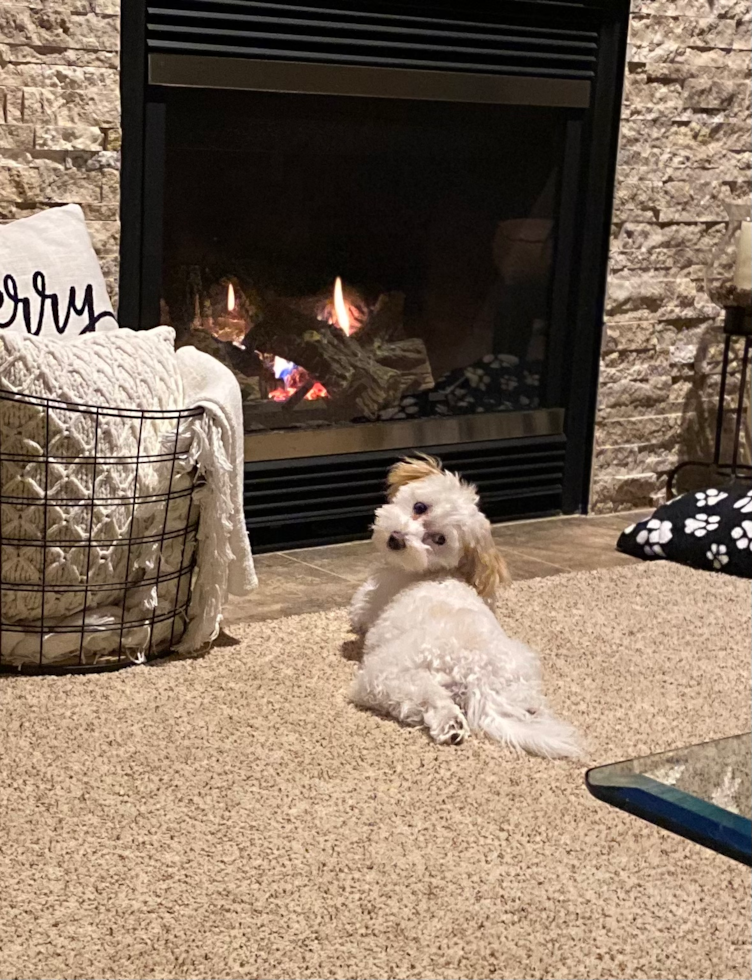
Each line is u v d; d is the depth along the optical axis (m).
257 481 2.85
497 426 3.19
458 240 3.12
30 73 2.40
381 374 3.05
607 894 1.54
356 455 2.99
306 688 2.09
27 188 2.43
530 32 3.01
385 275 3.05
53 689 2.02
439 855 1.60
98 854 1.56
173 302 2.78
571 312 3.24
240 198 2.83
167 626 2.20
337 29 2.75
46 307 2.22
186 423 2.13
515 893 1.53
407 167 3.01
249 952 1.39
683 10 3.18
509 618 2.49
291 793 1.74
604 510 3.36
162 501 2.12
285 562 2.83
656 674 2.25
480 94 2.95
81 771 1.76
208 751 1.84
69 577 2.08
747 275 3.18
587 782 1.20
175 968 1.36
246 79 2.65
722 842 1.09
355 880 1.54
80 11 2.42
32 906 1.45
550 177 3.18
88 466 2.06
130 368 2.12
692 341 3.40
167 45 2.55
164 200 2.73
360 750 1.87
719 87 3.28
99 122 2.48
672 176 3.26
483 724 1.93
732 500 2.95
